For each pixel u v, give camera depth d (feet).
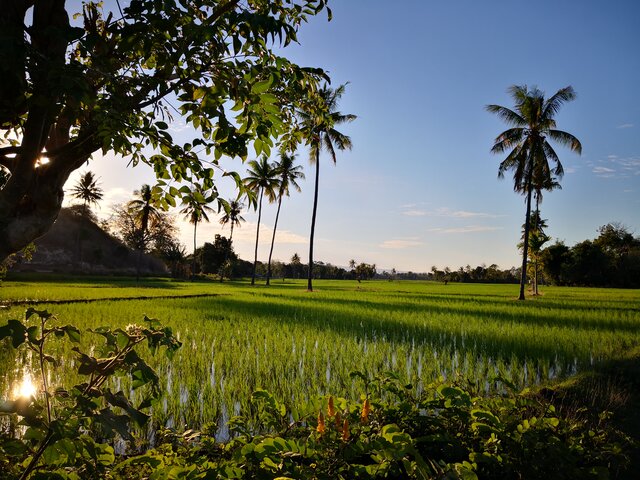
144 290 103.71
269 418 12.40
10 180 7.14
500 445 12.23
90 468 7.29
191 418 20.85
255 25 6.08
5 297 66.08
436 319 54.19
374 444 10.16
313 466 10.07
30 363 28.30
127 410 6.40
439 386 13.60
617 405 21.95
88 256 239.09
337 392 24.45
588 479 11.51
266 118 6.95
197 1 6.86
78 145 7.59
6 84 6.51
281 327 45.78
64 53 7.18
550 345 37.60
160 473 8.41
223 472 8.82
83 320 46.73
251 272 357.20
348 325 48.32
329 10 8.35
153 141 8.09
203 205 8.27
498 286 241.14
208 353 33.24
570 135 96.12
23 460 7.49
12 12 6.71
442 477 8.56
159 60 6.84
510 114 99.40
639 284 222.07
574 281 230.07
